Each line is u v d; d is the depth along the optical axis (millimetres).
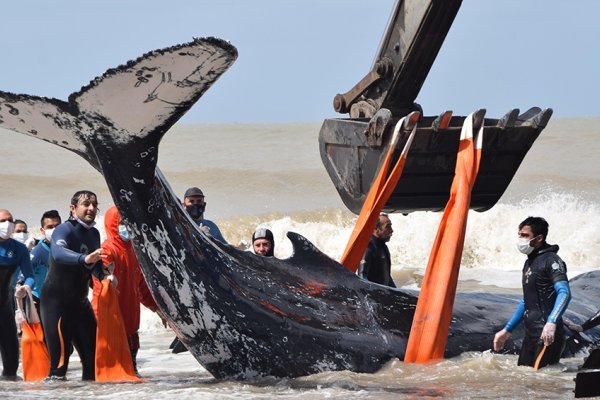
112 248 32594
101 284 31406
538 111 38312
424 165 36375
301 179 126375
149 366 35781
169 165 138500
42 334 33000
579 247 72375
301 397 27156
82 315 31656
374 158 36344
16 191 118125
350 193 38250
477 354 33156
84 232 31719
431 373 30375
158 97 27203
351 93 40531
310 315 31203
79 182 123562
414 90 39281
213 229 38875
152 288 30062
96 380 30891
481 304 35875
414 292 34062
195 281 29891
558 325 30547
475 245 74062
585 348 34750
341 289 32500
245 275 31062
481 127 35062
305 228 80688
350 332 31406
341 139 38344
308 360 30375
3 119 28953
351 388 28500
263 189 120500
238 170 133125
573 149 145625
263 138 169625
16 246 34031
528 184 120750
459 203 33469
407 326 32469
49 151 143750
